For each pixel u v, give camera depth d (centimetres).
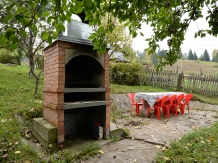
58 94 336
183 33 288
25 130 408
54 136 332
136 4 181
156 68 340
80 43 356
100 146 363
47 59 391
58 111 337
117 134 428
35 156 288
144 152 333
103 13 201
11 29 147
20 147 303
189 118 642
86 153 324
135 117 647
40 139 359
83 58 438
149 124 547
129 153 330
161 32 286
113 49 1359
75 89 357
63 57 340
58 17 175
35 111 467
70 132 446
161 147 354
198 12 272
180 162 272
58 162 278
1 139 318
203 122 578
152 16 261
